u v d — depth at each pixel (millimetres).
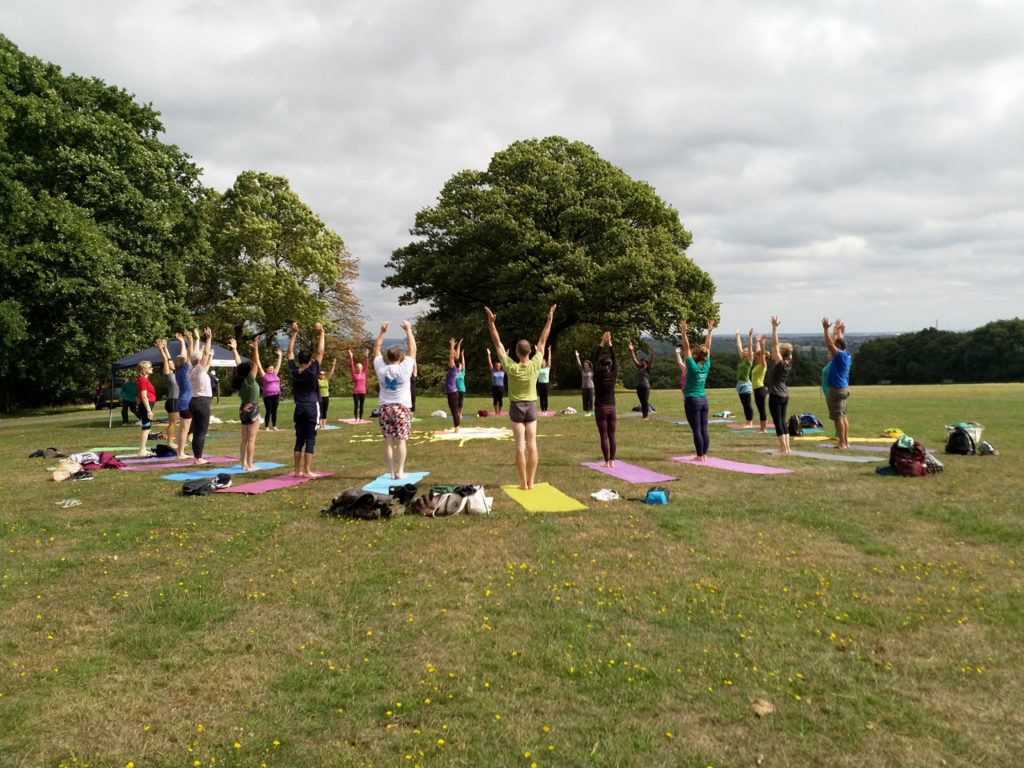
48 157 25359
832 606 4457
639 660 3740
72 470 9812
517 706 3291
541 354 8461
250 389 10383
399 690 3473
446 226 39562
